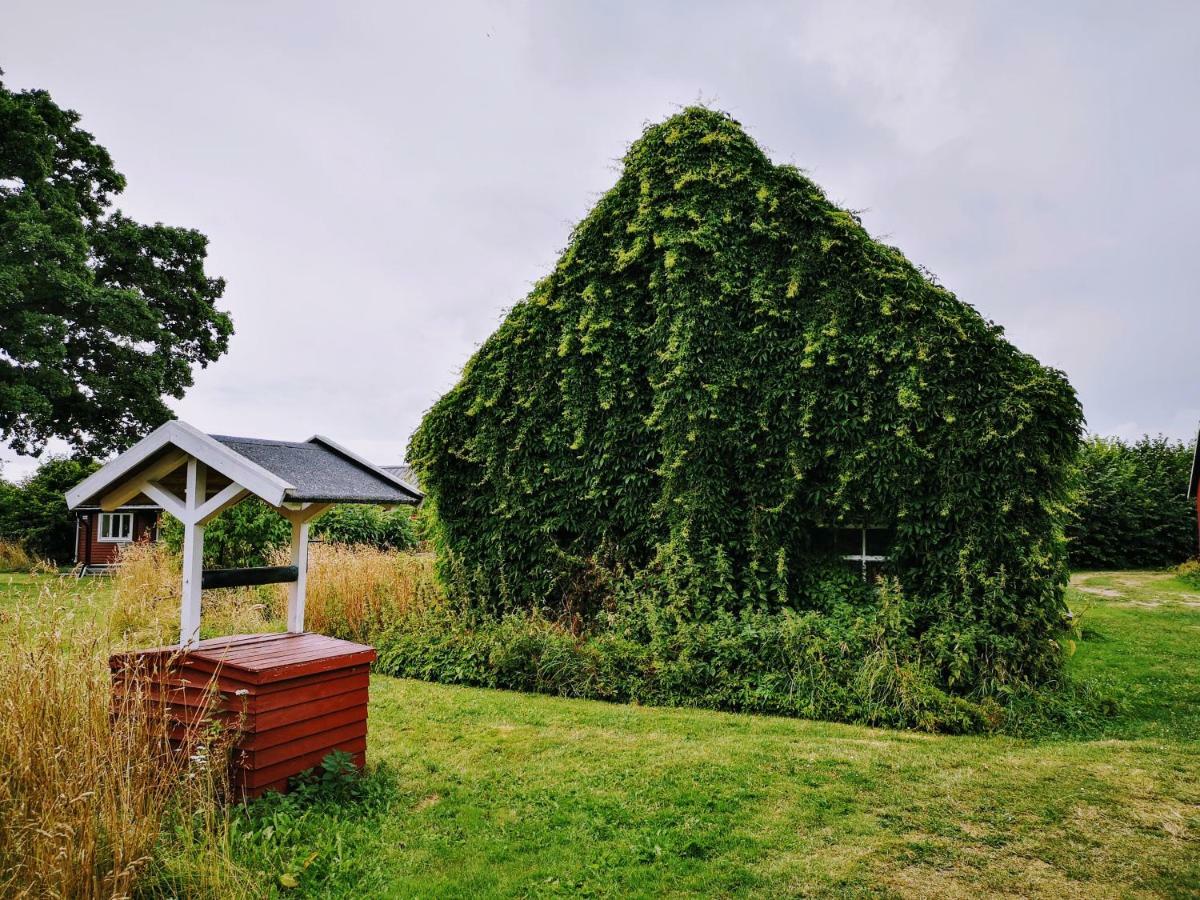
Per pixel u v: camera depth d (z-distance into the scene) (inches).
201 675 168.7
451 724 250.2
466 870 140.9
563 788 187.3
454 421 410.9
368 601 402.3
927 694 257.9
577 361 389.4
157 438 174.4
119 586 415.5
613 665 301.3
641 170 392.8
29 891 109.6
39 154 839.1
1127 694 305.9
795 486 334.3
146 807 134.1
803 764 206.4
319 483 181.5
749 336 353.4
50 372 813.2
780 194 367.9
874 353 329.4
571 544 377.4
